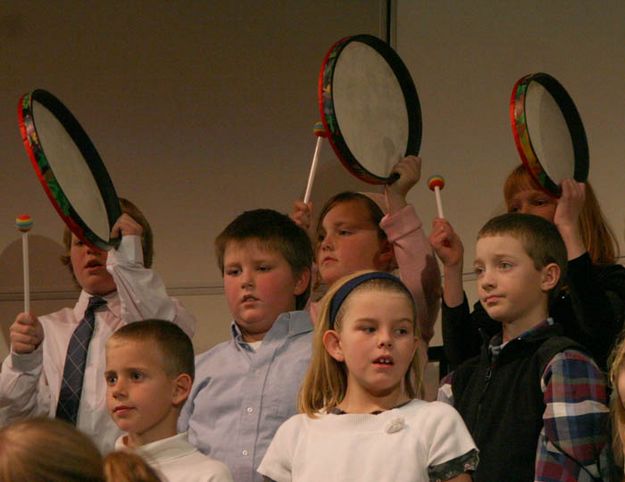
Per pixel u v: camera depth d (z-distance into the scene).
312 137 16.05
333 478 8.27
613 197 13.79
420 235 11.16
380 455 8.26
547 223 9.68
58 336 12.66
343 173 15.82
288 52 16.28
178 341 9.66
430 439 8.27
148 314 11.42
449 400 10.00
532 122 10.69
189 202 16.12
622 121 13.85
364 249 11.69
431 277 11.10
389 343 8.49
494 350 9.57
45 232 16.00
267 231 10.48
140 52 16.36
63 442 5.86
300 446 8.57
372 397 8.62
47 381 12.38
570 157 11.18
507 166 14.80
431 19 15.76
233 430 10.00
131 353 9.45
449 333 10.78
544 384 8.95
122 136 16.22
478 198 14.99
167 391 9.48
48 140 10.91
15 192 16.09
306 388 8.88
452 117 15.39
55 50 16.36
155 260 15.98
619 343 9.48
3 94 16.23
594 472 8.66
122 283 11.37
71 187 10.92
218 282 15.88
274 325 10.35
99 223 11.20
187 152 16.20
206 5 16.42
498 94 15.03
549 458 8.70
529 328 9.45
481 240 9.64
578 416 8.69
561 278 9.65
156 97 16.30
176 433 9.56
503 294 9.42
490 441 9.11
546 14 14.72
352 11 16.20
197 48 16.38
